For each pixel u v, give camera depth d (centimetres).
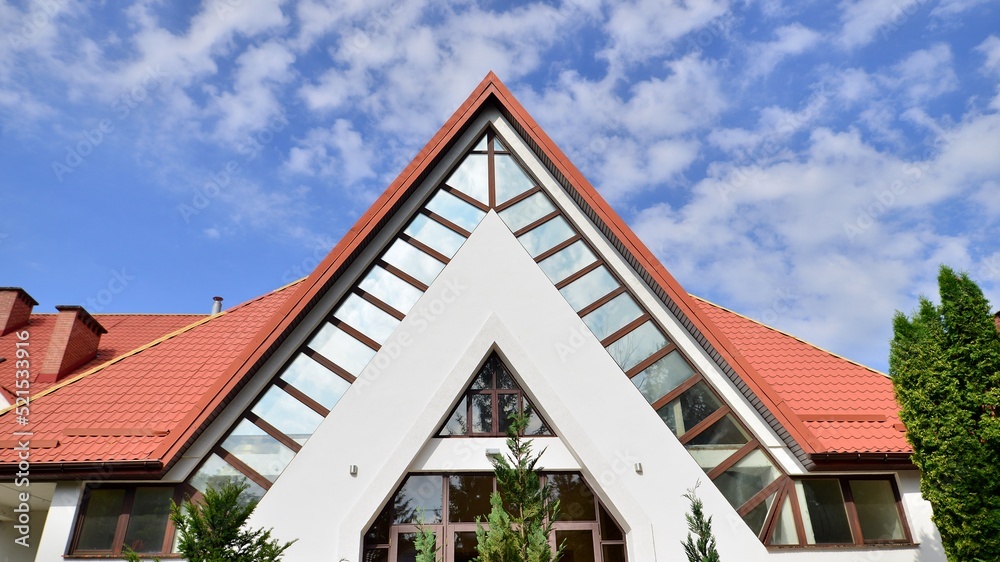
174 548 1025
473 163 1398
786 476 1130
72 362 1586
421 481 1114
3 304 1781
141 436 1078
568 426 1123
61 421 1112
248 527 1013
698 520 991
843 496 1129
